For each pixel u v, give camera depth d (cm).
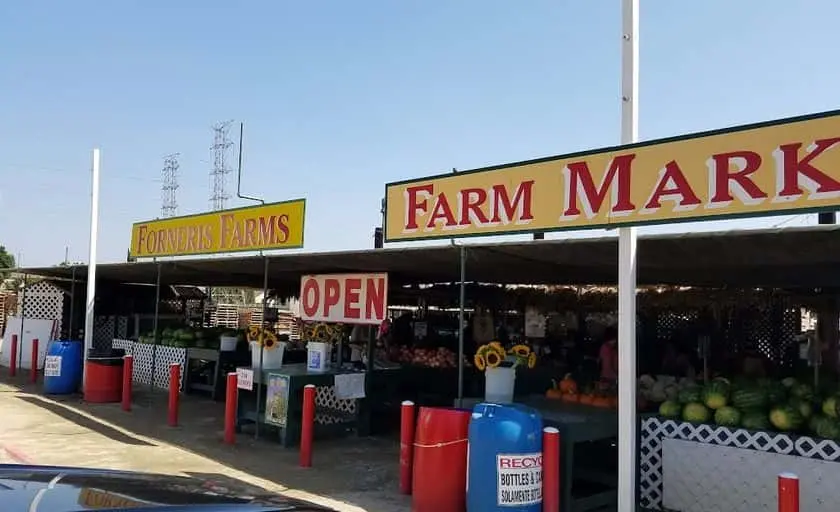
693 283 1181
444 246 788
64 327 1962
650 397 789
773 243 622
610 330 1359
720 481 673
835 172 502
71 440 1014
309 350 1088
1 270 1838
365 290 1048
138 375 1720
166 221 1377
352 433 1120
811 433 640
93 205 1563
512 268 1032
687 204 575
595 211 632
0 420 1165
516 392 1114
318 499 735
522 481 605
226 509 245
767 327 1591
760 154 538
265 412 1068
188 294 2284
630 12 634
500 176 711
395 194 829
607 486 794
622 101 634
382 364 1216
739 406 679
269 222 1086
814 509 618
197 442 1026
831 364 1247
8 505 221
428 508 662
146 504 236
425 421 677
